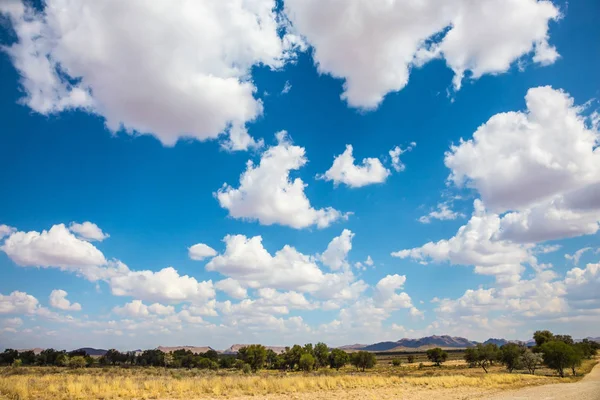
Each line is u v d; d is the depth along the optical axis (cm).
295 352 11662
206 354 13112
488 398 2988
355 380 4347
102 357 10794
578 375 6819
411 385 4178
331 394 3139
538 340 11312
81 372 5291
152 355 10950
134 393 2606
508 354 8431
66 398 2289
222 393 2947
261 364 10694
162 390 2870
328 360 12144
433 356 14388
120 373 5416
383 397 2983
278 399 2759
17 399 2162
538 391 3606
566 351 6794
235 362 11662
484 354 10219
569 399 2881
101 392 2550
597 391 3478
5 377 3275
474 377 5531
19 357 9231
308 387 3616
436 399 2905
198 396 2747
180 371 6919
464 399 2917
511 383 4753
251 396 2894
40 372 4881
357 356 12262
